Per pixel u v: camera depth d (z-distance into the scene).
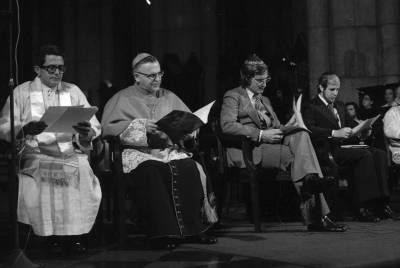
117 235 4.46
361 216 5.44
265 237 4.41
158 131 4.41
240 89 5.31
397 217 5.60
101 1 15.54
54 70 4.08
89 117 3.75
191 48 14.62
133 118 4.59
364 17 10.41
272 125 5.41
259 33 14.91
